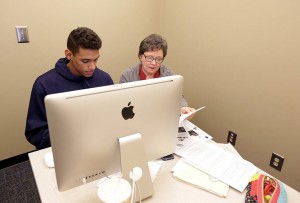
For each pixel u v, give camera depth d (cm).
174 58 261
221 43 207
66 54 142
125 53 257
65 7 206
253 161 207
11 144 217
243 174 103
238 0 185
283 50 166
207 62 224
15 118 212
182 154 113
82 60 134
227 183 97
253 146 203
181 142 122
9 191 187
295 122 170
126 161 80
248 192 90
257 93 189
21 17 189
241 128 209
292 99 168
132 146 80
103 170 83
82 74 148
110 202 67
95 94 71
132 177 79
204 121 243
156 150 95
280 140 182
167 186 96
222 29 203
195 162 108
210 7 208
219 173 102
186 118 133
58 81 147
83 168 78
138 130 84
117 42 247
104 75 169
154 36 158
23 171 211
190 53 240
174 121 95
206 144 122
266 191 89
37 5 193
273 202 84
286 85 170
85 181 81
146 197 88
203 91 236
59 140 70
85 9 217
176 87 90
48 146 132
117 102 75
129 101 78
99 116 73
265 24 172
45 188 92
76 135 71
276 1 162
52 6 199
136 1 245
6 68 195
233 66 202
